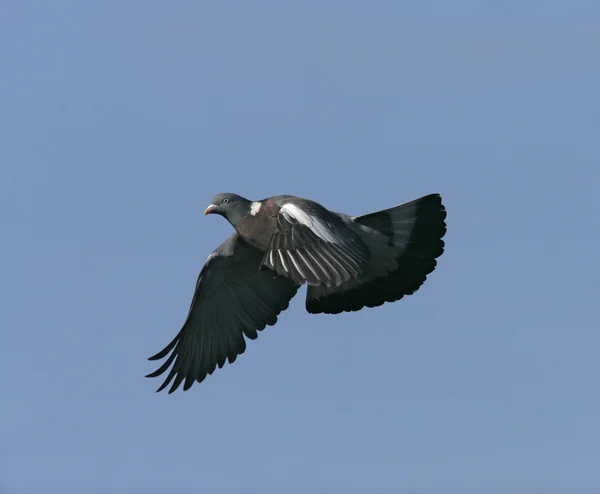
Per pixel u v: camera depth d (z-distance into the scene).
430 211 15.59
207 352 16.30
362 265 14.12
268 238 15.33
